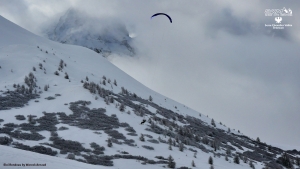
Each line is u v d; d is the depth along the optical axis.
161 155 48.00
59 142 44.69
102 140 49.44
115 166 36.91
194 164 43.78
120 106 73.44
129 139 53.12
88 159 38.16
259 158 74.19
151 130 63.34
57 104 68.31
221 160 55.53
